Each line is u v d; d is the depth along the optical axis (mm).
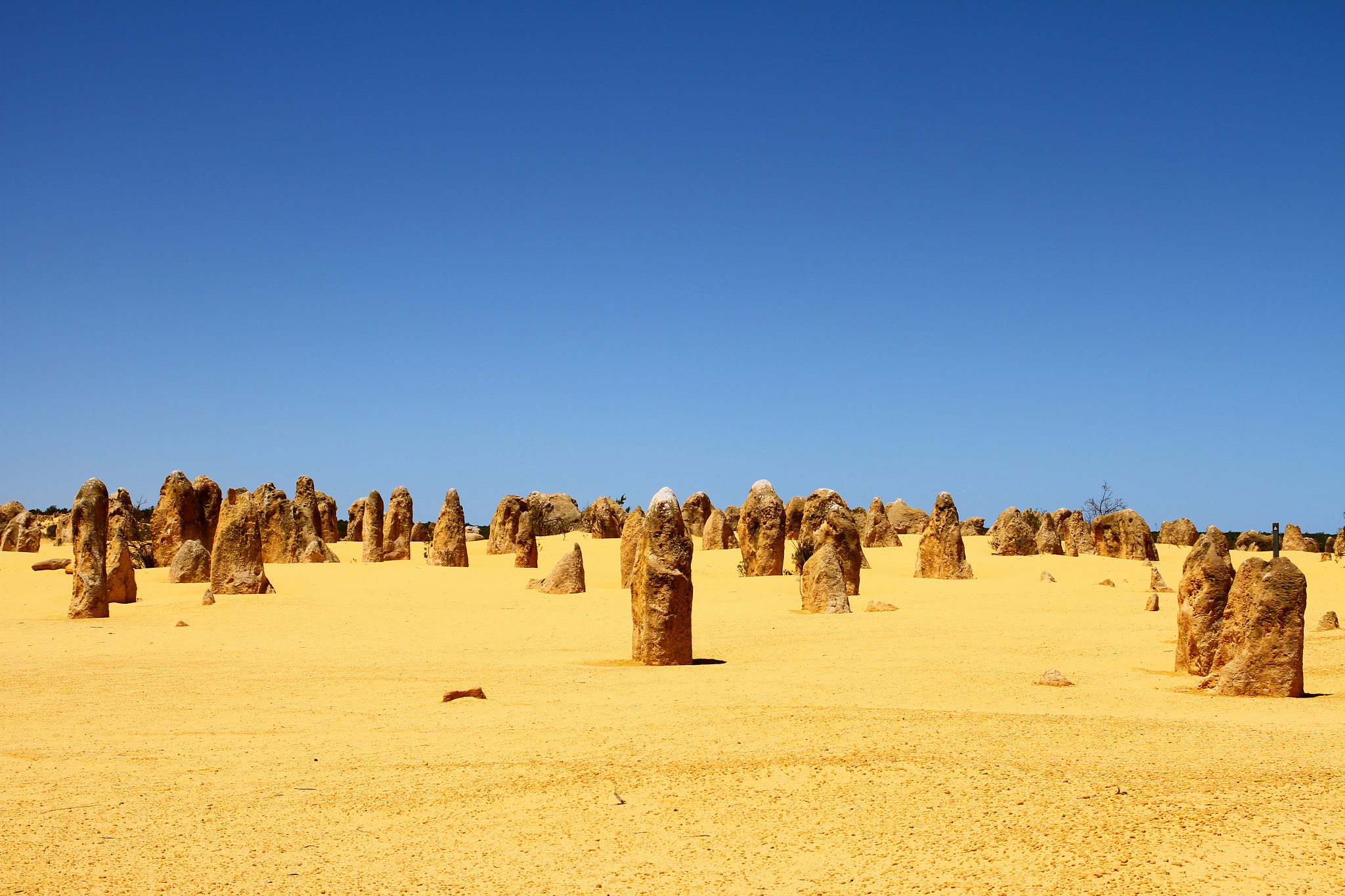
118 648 22625
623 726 12805
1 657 20984
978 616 27891
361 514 66250
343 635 25016
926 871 7695
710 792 9719
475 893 7512
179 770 10984
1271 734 11906
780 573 40438
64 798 9922
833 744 11234
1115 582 39188
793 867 7875
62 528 58062
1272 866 7574
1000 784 9648
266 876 7883
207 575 38125
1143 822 8500
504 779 10359
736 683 16797
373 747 11969
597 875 7820
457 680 17344
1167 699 15070
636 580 19953
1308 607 32219
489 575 40250
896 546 53625
